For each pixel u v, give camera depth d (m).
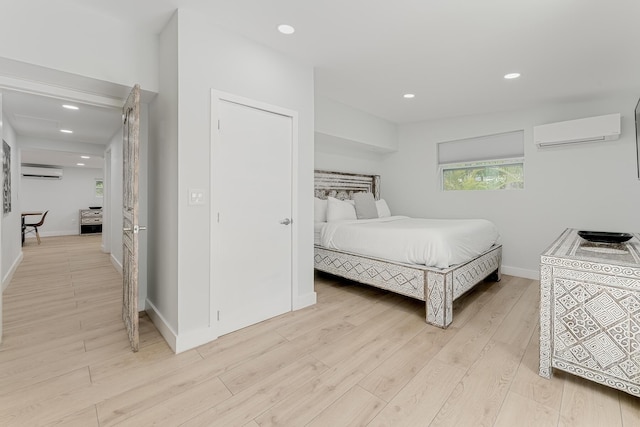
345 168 4.76
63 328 2.36
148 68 2.28
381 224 3.48
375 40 2.36
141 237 2.71
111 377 1.71
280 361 1.90
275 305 2.63
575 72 2.87
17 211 4.48
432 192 4.75
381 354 2.00
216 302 2.20
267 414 1.43
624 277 1.47
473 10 1.95
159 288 2.38
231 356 1.96
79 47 1.99
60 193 8.87
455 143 4.58
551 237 3.75
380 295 3.22
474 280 2.96
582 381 1.70
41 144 4.83
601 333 1.54
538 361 1.91
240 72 2.29
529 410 1.47
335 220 3.77
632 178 3.26
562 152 3.66
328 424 1.37
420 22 2.10
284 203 2.68
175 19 2.02
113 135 4.60
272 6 1.94
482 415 1.43
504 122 4.08
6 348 2.03
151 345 2.09
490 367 1.84
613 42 2.32
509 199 4.05
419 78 3.09
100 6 1.97
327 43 2.42
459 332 2.33
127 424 1.36
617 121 3.17
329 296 3.19
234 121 2.29
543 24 2.09
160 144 2.29
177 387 1.63
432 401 1.53
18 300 3.01
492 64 2.74
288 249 2.72
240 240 2.36
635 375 1.45
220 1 1.90
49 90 2.17
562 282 1.66
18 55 1.78
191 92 2.03
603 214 3.42
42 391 1.58
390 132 4.92
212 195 2.15
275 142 2.58
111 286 3.48
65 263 4.70
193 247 2.07
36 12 1.84
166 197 2.18
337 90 3.45
